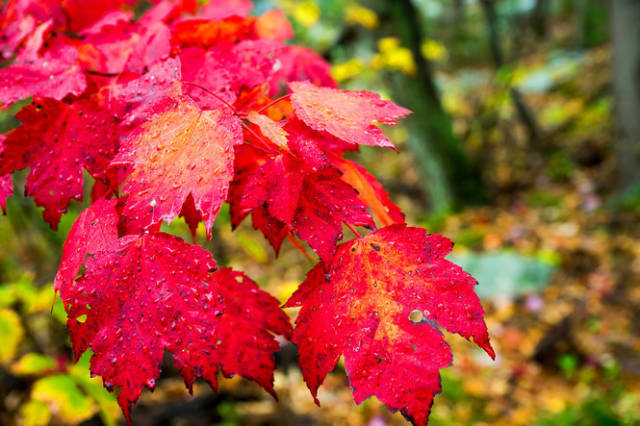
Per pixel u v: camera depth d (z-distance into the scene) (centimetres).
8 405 111
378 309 28
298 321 29
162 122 29
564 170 348
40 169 31
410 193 388
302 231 29
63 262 31
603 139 369
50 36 39
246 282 33
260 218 31
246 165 31
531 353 185
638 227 245
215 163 27
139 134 29
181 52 35
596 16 629
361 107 31
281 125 30
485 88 431
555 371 177
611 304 203
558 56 637
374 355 28
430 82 305
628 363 173
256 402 150
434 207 341
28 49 36
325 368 28
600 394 158
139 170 28
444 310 28
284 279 193
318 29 198
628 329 188
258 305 32
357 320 28
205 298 28
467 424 149
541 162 369
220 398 145
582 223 265
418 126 312
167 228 79
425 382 27
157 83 31
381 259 29
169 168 28
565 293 214
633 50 267
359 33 251
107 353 28
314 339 29
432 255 29
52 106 32
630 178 279
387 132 467
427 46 227
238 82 34
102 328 28
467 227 286
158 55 33
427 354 27
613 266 224
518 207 299
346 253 30
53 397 60
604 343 184
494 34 365
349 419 148
